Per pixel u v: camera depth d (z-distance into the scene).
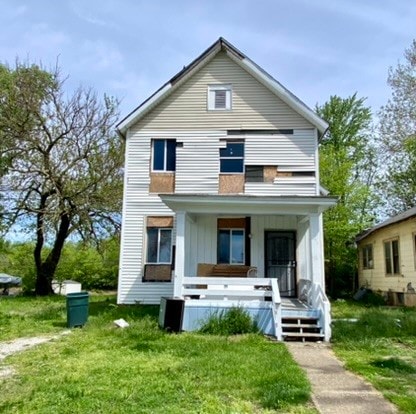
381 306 18.14
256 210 11.48
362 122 33.00
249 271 13.07
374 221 27.91
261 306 10.48
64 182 21.30
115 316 12.16
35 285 24.78
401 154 27.66
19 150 20.69
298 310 10.56
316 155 14.63
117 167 21.75
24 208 21.80
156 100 15.18
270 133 14.92
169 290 14.37
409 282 17.56
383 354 7.89
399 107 24.83
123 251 14.69
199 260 14.50
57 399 4.94
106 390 5.28
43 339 9.09
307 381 5.74
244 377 5.87
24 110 20.28
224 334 9.76
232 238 14.73
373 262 22.75
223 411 4.53
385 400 4.98
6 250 32.81
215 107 15.29
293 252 14.60
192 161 14.99
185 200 11.17
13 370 6.41
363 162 33.06
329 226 23.36
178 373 6.09
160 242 14.73
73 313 10.78
